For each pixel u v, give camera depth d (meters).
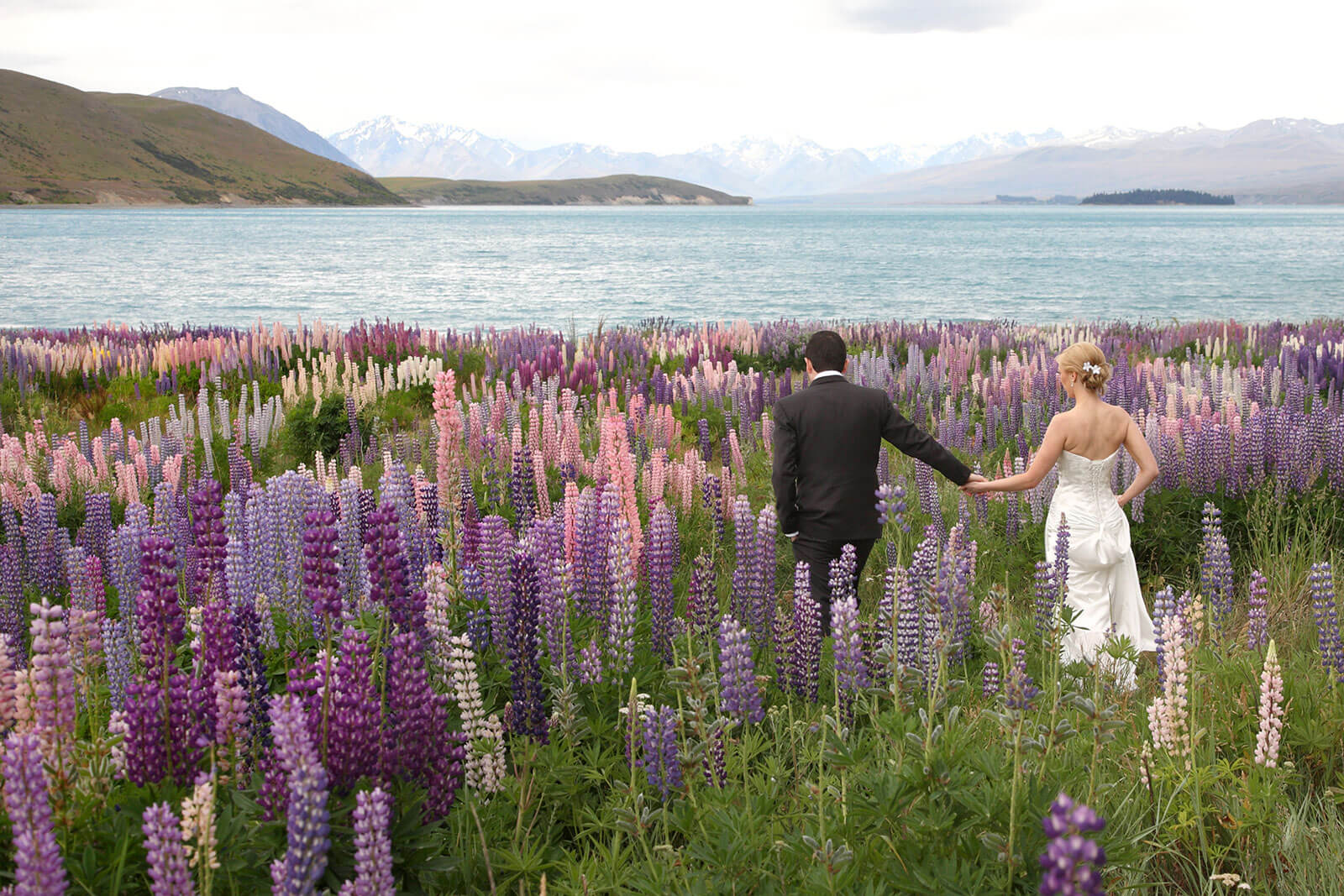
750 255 109.00
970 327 24.03
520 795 3.82
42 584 6.94
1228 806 3.97
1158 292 58.88
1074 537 6.06
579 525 5.70
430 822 3.43
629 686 4.82
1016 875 3.02
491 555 5.04
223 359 16.73
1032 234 187.25
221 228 185.38
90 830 3.11
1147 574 8.09
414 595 3.80
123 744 3.56
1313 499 8.41
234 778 3.42
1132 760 4.40
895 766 3.50
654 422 11.01
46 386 16.06
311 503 5.38
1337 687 4.76
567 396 11.24
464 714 3.95
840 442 6.24
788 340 20.62
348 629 3.52
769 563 5.79
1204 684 4.92
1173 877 3.83
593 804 4.27
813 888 2.97
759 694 4.37
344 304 50.41
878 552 8.00
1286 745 4.47
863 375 14.99
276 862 2.68
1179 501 8.48
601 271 80.69
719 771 3.84
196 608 4.21
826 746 3.84
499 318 43.47
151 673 3.42
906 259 101.75
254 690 3.83
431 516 6.63
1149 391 12.42
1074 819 2.08
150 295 54.62
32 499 7.95
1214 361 17.08
